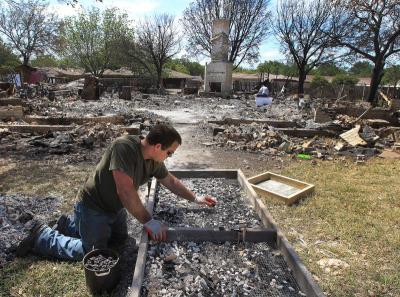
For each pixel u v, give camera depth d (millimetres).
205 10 37562
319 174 6680
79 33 45750
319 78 50438
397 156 8352
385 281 3277
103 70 47031
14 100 13211
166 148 2912
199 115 15117
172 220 3713
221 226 3605
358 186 5988
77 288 2965
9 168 6402
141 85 37531
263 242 3250
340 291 3125
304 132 10531
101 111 14250
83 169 6402
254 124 10820
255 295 2572
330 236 4133
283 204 4992
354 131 9836
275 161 7695
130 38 41625
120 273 3068
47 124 10844
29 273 3131
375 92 25000
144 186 5449
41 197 4938
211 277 2756
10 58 48375
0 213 4059
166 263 2902
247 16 37062
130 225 4168
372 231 4270
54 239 3330
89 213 3107
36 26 44656
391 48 24562
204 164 7418
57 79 42250
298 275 2693
